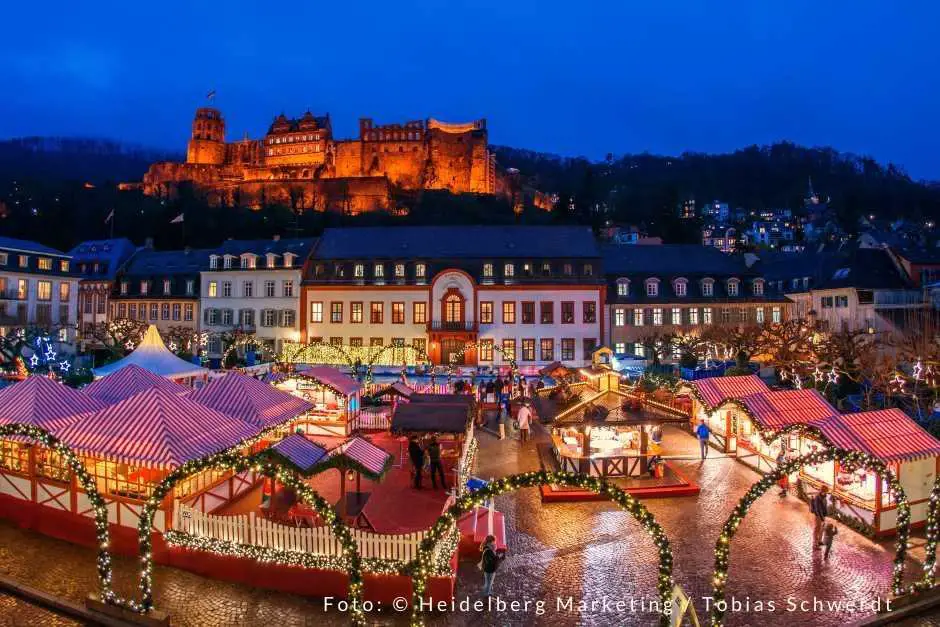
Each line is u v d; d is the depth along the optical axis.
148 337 32.16
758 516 18.19
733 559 15.24
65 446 13.33
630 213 148.75
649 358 52.38
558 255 53.91
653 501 19.48
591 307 52.69
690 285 54.81
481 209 115.25
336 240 57.16
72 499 16.06
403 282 53.31
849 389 34.56
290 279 55.38
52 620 12.59
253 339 49.59
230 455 12.64
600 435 23.08
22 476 16.83
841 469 17.95
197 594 13.48
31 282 55.84
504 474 22.34
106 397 20.17
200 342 52.72
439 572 12.93
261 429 18.73
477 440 27.73
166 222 98.75
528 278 52.97
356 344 53.41
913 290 55.88
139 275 61.44
